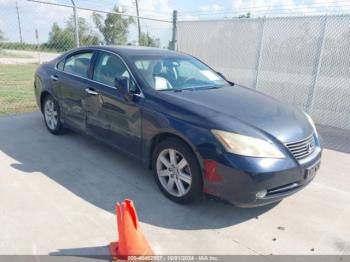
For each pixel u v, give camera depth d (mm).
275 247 2738
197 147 2959
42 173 3883
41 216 2988
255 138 2873
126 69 3873
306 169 3037
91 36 10406
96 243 2654
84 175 3883
